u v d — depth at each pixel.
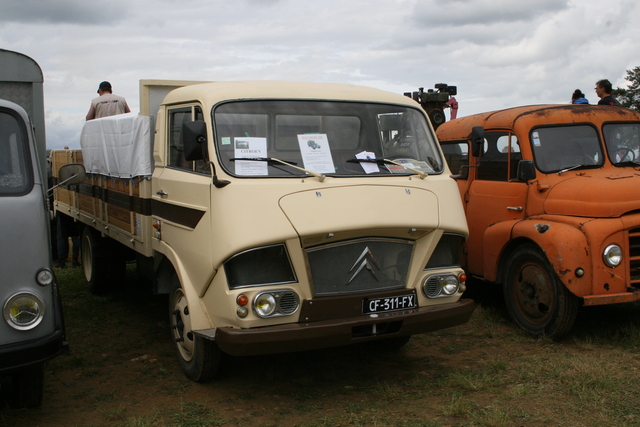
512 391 4.50
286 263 4.22
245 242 4.11
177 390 4.75
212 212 4.33
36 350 3.79
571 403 4.23
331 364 5.30
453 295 4.74
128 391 4.74
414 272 4.55
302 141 4.68
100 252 7.84
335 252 4.30
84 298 8.02
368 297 4.35
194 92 4.95
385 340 5.54
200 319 4.51
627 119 6.65
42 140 5.23
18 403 4.30
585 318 6.39
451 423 3.99
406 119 5.18
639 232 5.54
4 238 3.79
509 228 6.14
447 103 10.06
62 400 4.56
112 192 6.66
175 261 4.88
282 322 4.20
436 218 4.58
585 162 6.33
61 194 9.52
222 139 4.49
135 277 9.25
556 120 6.42
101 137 7.01
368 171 4.70
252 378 4.98
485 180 6.85
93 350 5.82
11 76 5.07
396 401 4.42
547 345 5.59
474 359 5.34
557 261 5.44
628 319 6.25
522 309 6.06
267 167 4.46
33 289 3.87
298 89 4.95
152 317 7.04
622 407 4.12
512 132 6.50
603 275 5.38
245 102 4.70
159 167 5.46
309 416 4.20
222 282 4.23
